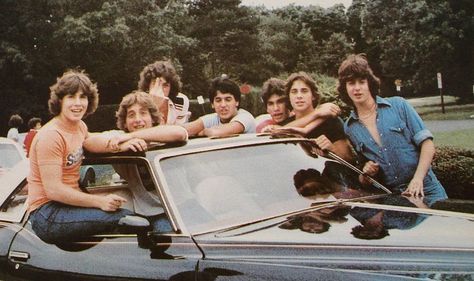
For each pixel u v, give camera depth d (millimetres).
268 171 3730
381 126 4566
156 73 5383
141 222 3205
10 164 10000
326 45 80688
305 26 95312
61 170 3660
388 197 3777
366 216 3244
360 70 4531
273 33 80812
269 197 3535
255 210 3426
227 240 3084
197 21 64938
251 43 65812
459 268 2512
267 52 72250
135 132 3754
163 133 3727
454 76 50125
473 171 7445
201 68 60906
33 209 3814
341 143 4730
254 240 3016
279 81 5109
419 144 4492
